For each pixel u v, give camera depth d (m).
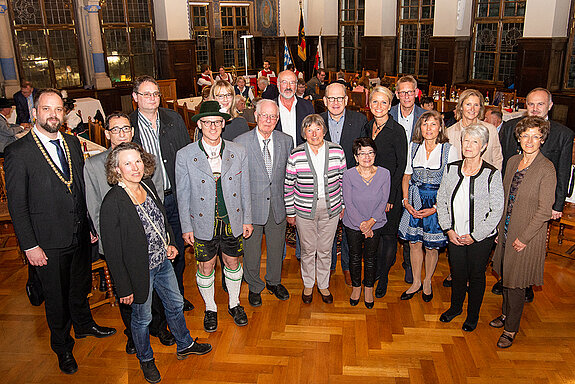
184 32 12.48
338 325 3.51
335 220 3.56
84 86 11.56
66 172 2.92
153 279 2.80
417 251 3.70
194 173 3.07
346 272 4.11
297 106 3.94
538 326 3.47
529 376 2.96
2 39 9.73
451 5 10.92
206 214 3.14
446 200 3.25
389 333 3.41
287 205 3.56
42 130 2.83
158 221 2.78
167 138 3.31
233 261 3.40
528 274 3.08
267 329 3.48
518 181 3.16
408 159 3.67
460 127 3.66
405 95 3.68
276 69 14.31
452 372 3.00
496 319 3.47
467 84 11.13
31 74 10.70
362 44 13.22
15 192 2.73
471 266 3.26
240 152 3.21
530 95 3.49
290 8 14.35
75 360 3.15
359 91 8.78
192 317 3.64
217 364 3.11
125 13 11.88
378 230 3.50
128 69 12.23
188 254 4.68
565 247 4.68
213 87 3.73
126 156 2.51
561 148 3.36
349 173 3.40
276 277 3.88
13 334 3.46
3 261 4.62
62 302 2.98
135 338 2.85
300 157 3.39
